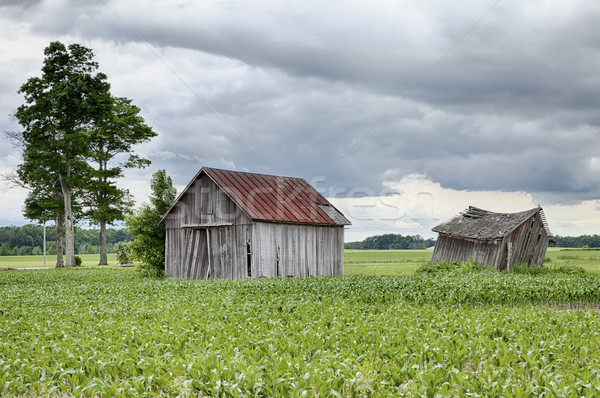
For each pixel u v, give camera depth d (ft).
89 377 33.19
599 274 116.67
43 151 195.00
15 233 536.42
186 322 50.08
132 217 140.77
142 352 38.29
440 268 129.18
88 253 555.28
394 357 35.22
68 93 189.57
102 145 224.12
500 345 37.76
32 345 40.27
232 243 117.39
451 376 30.48
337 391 29.86
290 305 62.64
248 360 34.55
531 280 92.89
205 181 125.18
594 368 32.14
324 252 130.00
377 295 73.56
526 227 136.36
